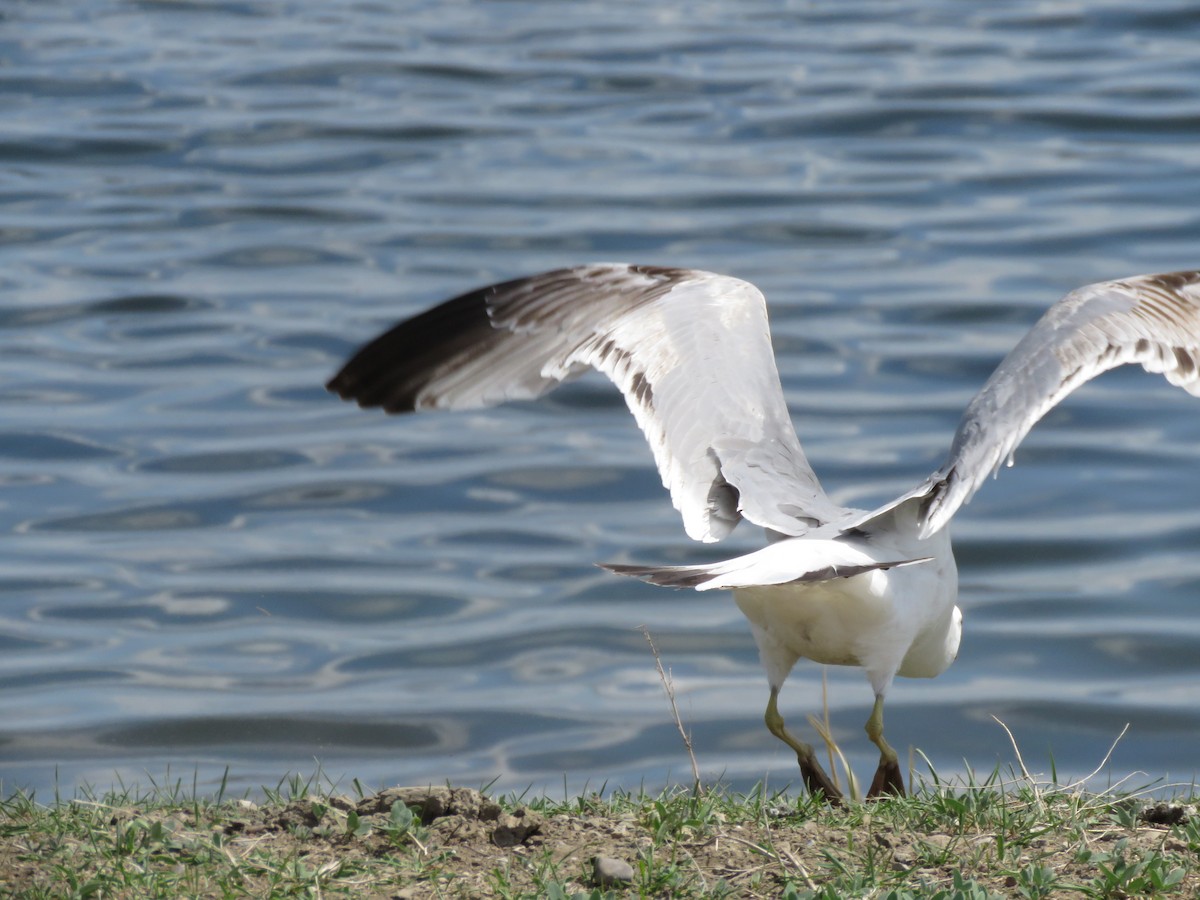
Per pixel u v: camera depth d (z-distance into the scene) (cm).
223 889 651
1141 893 648
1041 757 1253
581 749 1243
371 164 2777
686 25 3653
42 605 1480
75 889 649
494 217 2525
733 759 1231
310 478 1769
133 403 1939
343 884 666
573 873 681
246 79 3212
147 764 1211
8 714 1280
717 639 1448
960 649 1436
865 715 1316
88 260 2372
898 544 789
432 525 1675
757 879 668
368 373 791
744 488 749
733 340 785
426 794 754
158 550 1600
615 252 2388
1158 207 2489
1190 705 1323
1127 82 3075
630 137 2897
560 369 781
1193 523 1673
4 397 1941
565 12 3806
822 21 3662
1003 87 3069
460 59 3356
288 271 2342
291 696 1323
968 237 2425
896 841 709
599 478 1795
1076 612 1500
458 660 1398
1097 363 724
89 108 3039
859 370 2033
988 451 724
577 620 1473
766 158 2777
